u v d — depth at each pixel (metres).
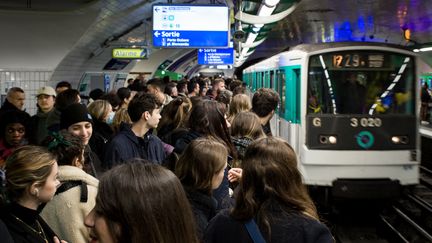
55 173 2.60
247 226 2.13
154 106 4.30
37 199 2.54
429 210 7.84
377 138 7.80
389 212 8.70
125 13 15.81
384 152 7.77
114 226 1.39
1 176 2.65
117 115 5.42
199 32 11.02
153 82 6.99
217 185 2.88
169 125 5.43
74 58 15.69
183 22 11.01
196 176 2.78
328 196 8.29
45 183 2.54
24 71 12.50
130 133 4.27
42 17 11.91
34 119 6.18
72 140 3.00
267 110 5.34
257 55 37.88
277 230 2.08
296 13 17.58
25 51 12.31
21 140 4.59
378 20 18.98
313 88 7.95
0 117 4.53
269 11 10.09
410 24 18.95
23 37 12.06
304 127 7.90
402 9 15.81
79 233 2.76
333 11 17.00
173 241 1.44
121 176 1.45
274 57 11.44
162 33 10.98
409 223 7.66
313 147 7.84
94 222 1.42
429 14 16.16
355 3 15.20
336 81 7.95
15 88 6.64
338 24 20.91
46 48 12.45
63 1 12.14
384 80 7.94
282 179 2.17
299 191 2.20
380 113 7.91
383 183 7.68
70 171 2.88
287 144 2.33
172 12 10.98
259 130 4.21
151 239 1.40
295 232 2.07
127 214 1.38
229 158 3.89
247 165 2.25
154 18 10.95
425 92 18.73
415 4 14.60
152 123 4.32
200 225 2.68
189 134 3.90
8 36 11.94
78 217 2.77
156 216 1.42
